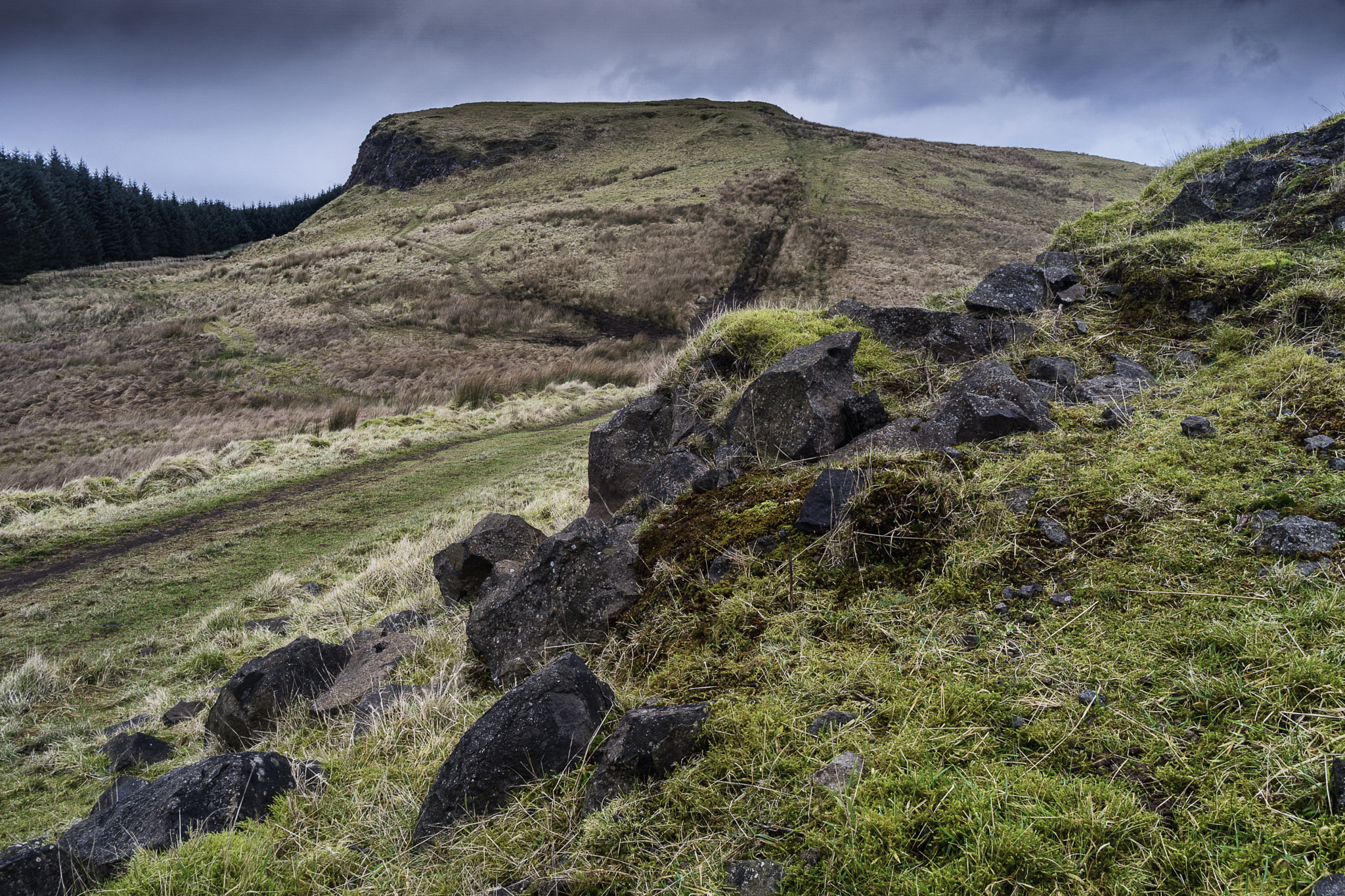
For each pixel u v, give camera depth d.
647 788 1.99
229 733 3.90
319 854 2.22
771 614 2.62
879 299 29.38
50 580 8.77
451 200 62.31
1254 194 4.75
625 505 4.46
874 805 1.68
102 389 25.55
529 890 1.84
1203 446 2.79
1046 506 2.68
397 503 10.90
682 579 3.04
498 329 30.95
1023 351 4.12
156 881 2.00
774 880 1.60
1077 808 1.57
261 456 14.77
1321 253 3.97
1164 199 5.34
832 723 2.01
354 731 3.22
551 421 17.75
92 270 56.66
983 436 3.25
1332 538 2.12
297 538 9.70
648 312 32.03
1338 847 1.36
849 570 2.68
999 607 2.32
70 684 5.92
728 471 3.79
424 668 3.87
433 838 2.18
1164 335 4.00
